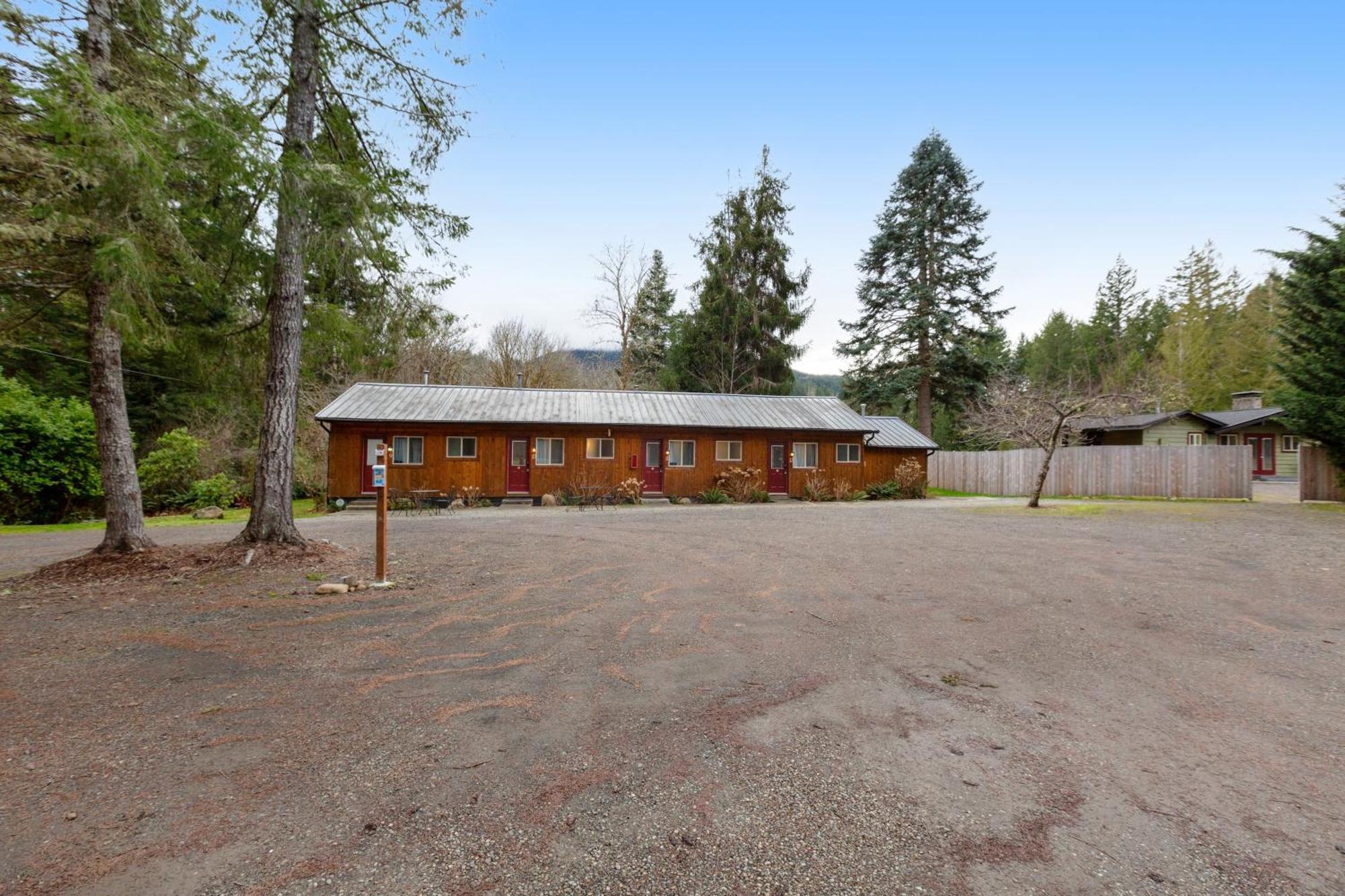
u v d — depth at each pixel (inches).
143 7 288.7
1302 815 95.0
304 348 356.5
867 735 121.7
